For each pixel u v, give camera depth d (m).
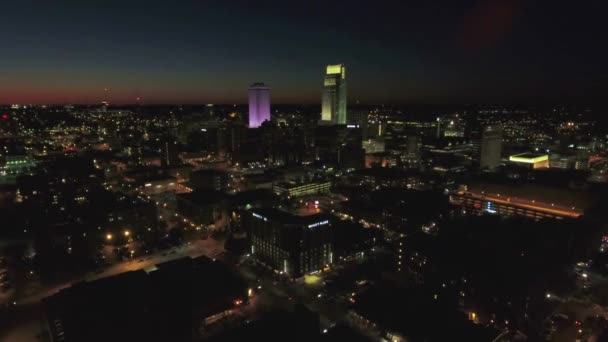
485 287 161.00
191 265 176.00
